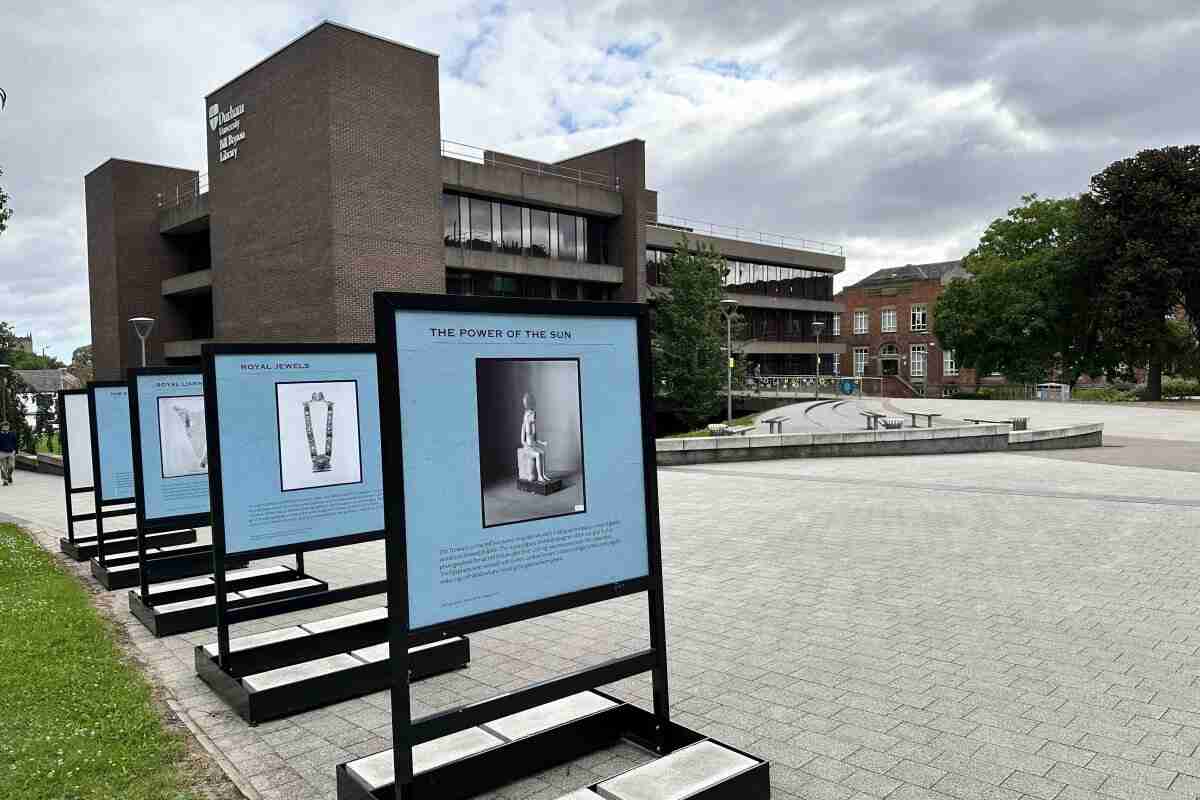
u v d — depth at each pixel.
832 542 9.48
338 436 6.27
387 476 3.37
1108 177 46.25
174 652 6.29
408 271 30.67
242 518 5.80
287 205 30.33
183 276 37.31
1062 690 4.89
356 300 29.00
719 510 11.91
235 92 32.75
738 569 8.24
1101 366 49.53
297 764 4.26
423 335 3.52
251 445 5.86
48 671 5.56
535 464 3.86
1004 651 5.61
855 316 77.38
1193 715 4.50
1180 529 9.85
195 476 7.91
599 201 42.03
